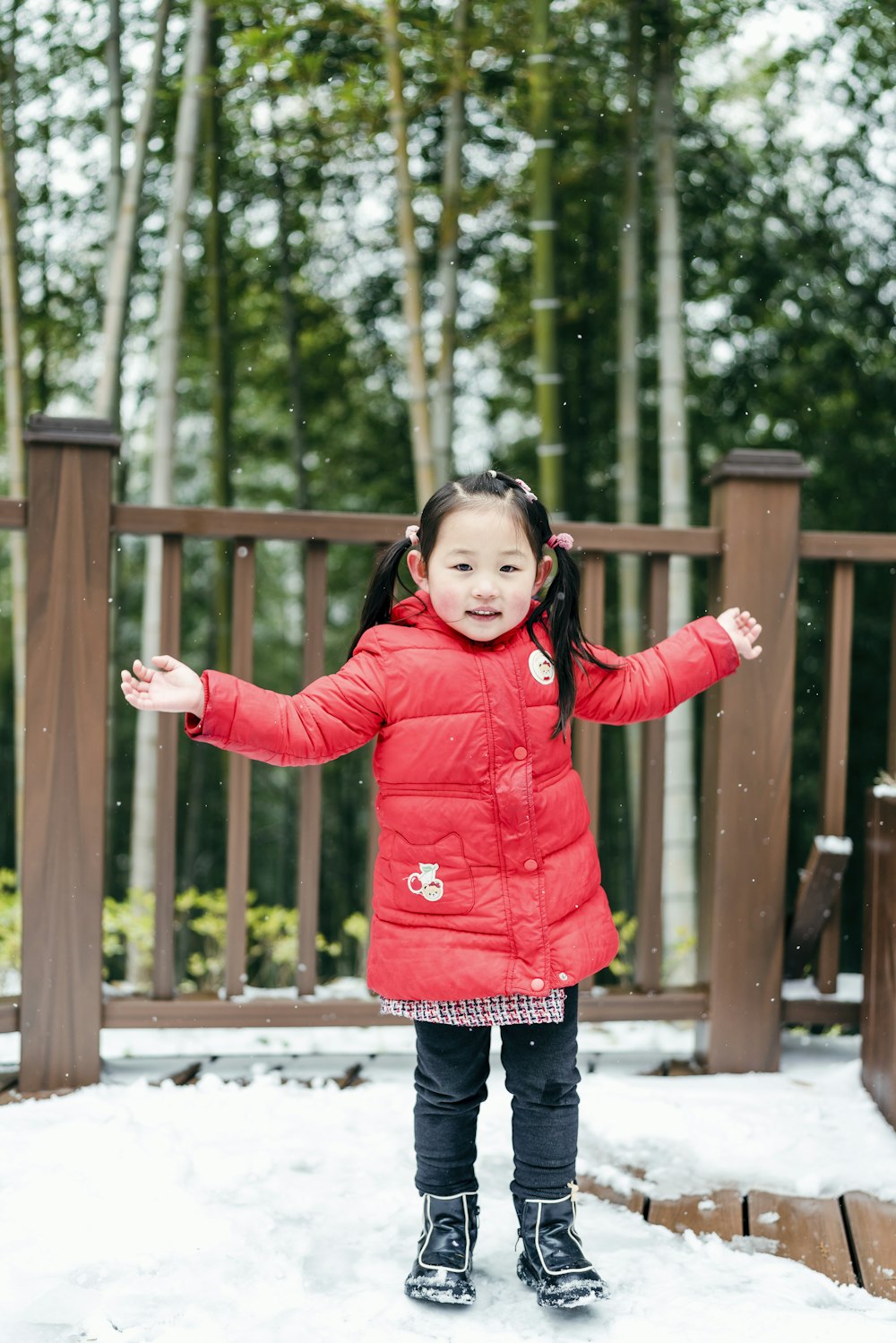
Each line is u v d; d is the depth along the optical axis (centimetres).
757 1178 192
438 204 481
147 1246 159
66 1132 196
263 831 680
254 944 446
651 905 254
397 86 425
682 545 248
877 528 481
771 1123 213
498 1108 218
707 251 480
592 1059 256
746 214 473
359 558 579
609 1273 159
